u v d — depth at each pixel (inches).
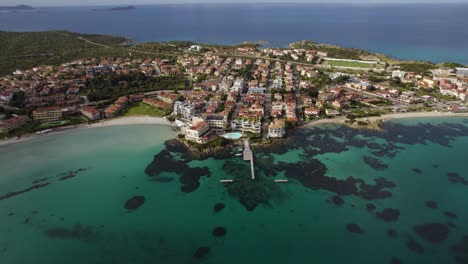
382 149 6107.3
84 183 5098.4
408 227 4013.3
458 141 6422.2
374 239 3826.3
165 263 3518.7
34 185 5059.1
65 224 4173.2
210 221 4180.6
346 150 6063.0
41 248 3769.7
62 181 5162.4
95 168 5546.3
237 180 5108.3
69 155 6018.7
